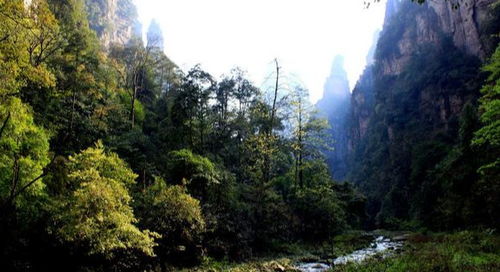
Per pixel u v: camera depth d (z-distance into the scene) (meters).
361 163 106.88
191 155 23.48
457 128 65.81
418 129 76.94
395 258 14.70
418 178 60.34
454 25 81.06
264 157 28.86
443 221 36.19
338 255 22.14
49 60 24.03
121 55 48.94
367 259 16.55
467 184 33.00
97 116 26.98
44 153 14.31
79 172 13.15
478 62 71.00
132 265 14.53
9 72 12.41
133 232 13.27
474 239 20.00
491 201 25.88
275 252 23.17
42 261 12.60
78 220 11.98
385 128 95.19
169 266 16.16
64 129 22.86
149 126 38.38
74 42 28.50
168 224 16.72
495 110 16.00
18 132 12.90
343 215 35.12
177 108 32.59
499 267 10.91
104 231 12.55
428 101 79.38
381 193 77.62
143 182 22.16
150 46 49.25
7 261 11.85
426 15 95.12
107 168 14.62
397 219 57.81
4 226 11.83
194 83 34.75
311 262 19.73
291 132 33.03
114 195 13.15
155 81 55.47
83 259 13.19
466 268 10.92
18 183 12.61
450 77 74.62
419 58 89.56
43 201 13.48
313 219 29.58
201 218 18.17
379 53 117.25
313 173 34.91
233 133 40.12
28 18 13.66
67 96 25.17
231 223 21.34
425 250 17.22
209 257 18.27
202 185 22.42
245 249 21.06
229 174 25.83
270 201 26.81
